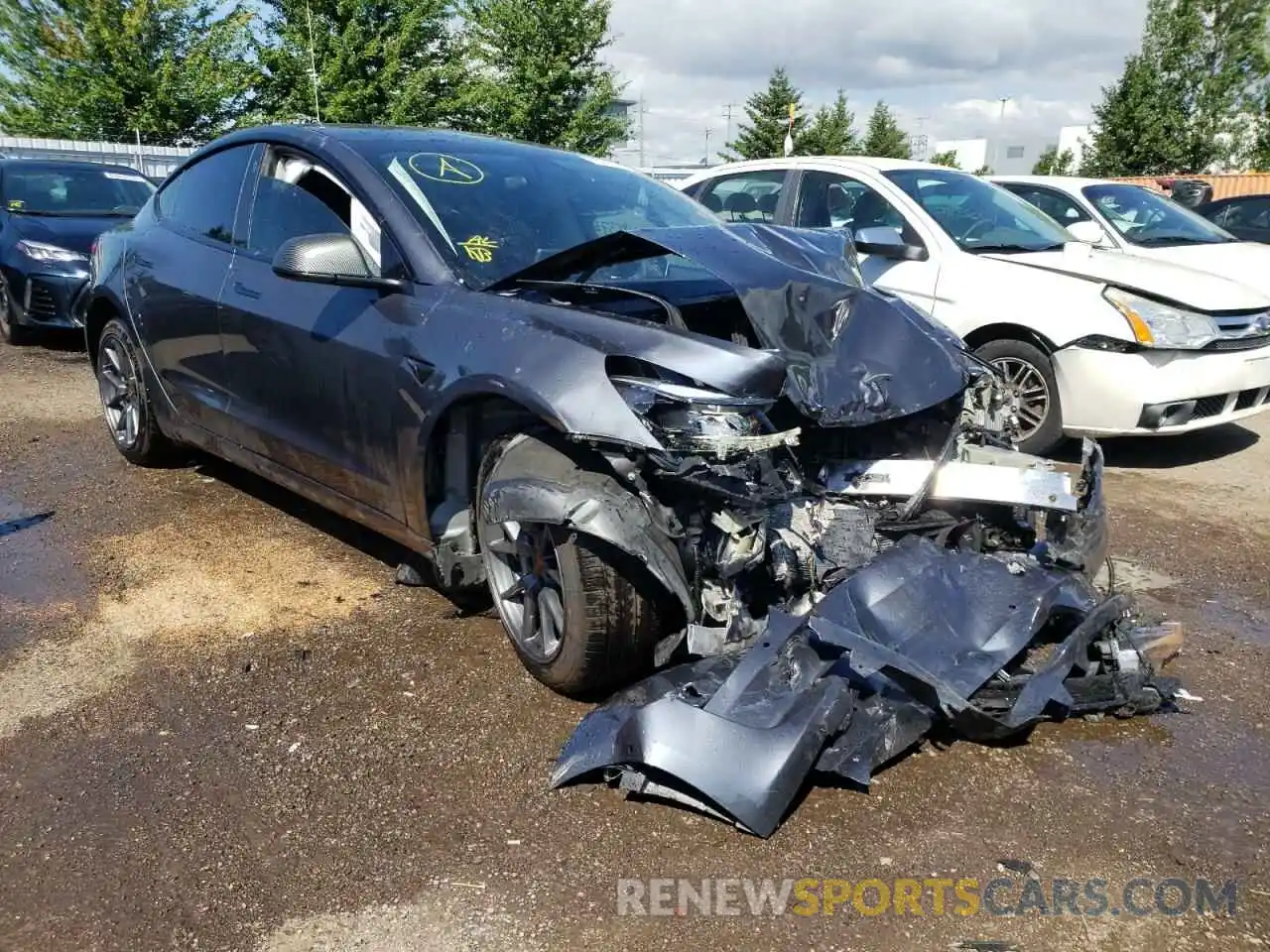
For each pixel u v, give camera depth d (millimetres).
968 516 3393
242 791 2695
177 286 4547
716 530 2805
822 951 2168
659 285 3527
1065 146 47906
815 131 55062
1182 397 5605
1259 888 2387
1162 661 3295
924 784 2762
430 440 3277
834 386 3070
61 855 2443
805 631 2689
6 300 8914
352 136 4062
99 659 3416
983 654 2850
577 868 2408
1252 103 30781
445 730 2990
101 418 6598
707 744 2465
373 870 2400
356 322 3533
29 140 17516
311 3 26906
